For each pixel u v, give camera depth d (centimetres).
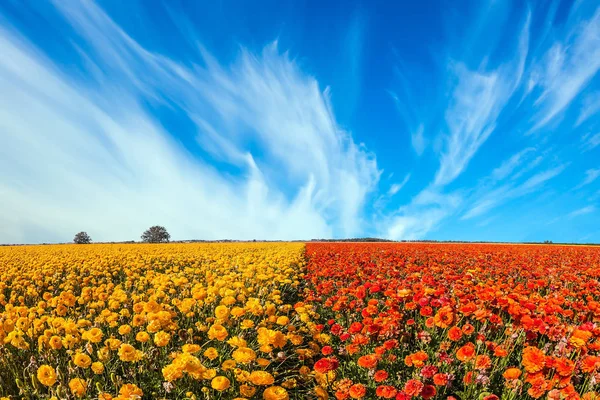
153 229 6191
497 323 498
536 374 354
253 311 529
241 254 1878
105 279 1070
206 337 543
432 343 531
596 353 465
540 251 2180
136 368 449
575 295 759
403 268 1267
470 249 2373
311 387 446
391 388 355
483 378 399
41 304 579
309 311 648
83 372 423
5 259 1620
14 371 430
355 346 470
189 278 1056
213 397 380
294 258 1511
